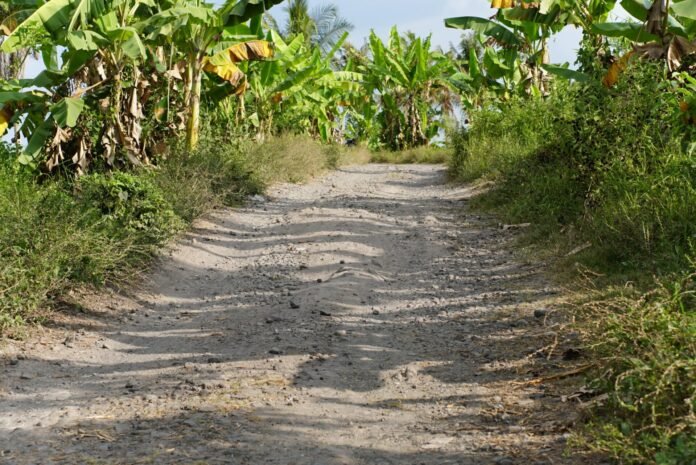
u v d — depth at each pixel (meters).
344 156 26.20
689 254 7.23
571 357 5.90
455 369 6.05
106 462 4.27
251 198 15.29
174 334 7.44
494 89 24.86
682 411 3.98
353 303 8.27
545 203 11.53
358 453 4.42
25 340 6.86
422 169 24.11
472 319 7.52
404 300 8.48
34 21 11.27
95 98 12.88
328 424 4.91
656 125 10.12
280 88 22.23
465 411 5.07
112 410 5.23
